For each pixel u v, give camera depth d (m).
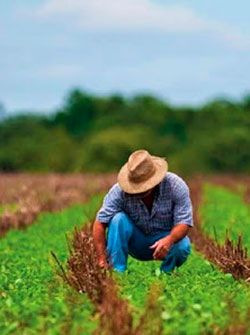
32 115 168.75
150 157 18.56
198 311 14.59
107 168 137.38
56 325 14.15
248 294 16.52
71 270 17.91
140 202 18.89
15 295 16.97
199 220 32.97
